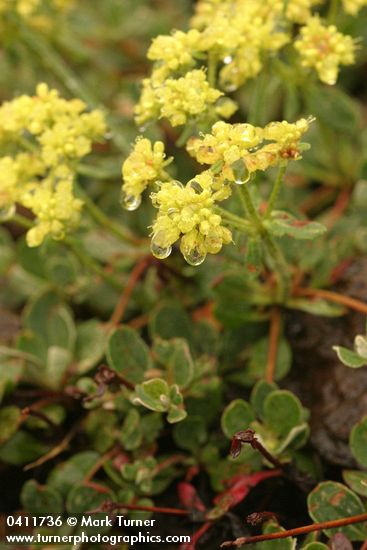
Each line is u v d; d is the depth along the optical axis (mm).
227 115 259
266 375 282
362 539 250
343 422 271
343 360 247
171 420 254
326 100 305
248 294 287
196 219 231
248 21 270
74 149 268
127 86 323
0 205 273
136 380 274
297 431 260
